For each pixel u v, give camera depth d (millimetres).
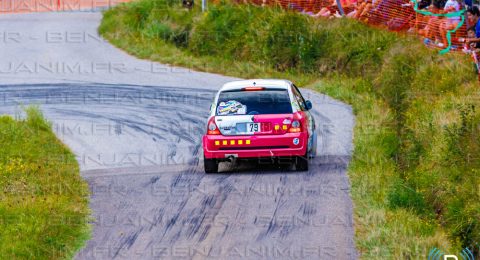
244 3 60188
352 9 52750
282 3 57312
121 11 70812
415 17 46062
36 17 77188
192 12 64500
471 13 40156
